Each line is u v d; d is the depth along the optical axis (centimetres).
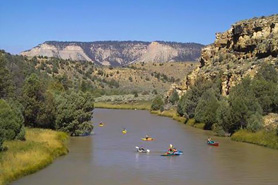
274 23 11200
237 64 11362
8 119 5381
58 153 5494
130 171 4744
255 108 7456
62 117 7456
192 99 10756
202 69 13338
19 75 11081
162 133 8375
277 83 8569
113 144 6744
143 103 18062
